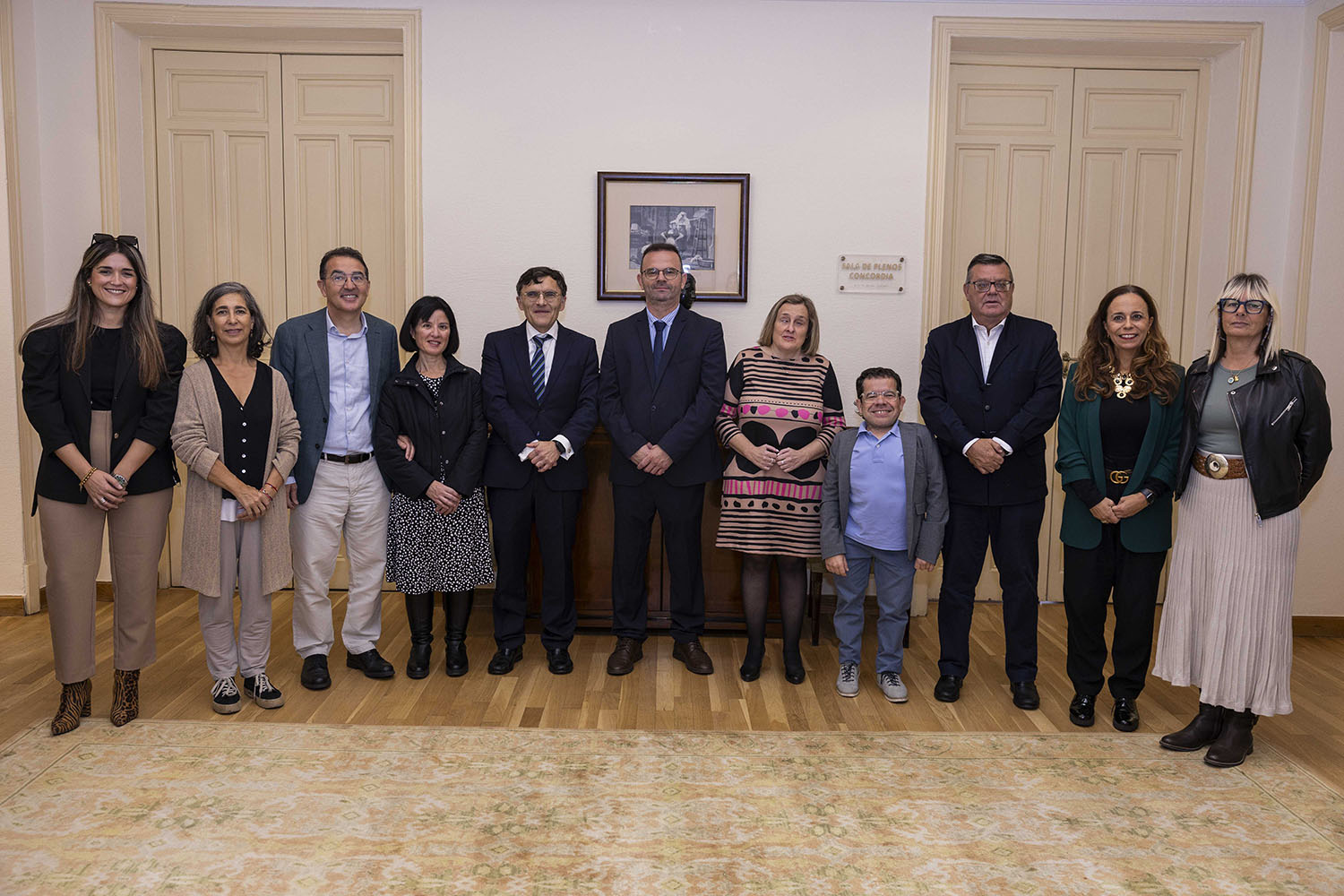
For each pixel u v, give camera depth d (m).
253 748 2.61
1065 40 3.93
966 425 2.99
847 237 3.93
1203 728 2.71
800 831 2.21
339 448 3.07
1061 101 4.18
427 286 3.94
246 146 4.18
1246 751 2.62
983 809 2.33
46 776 2.42
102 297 2.54
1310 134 3.80
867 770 2.54
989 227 4.23
